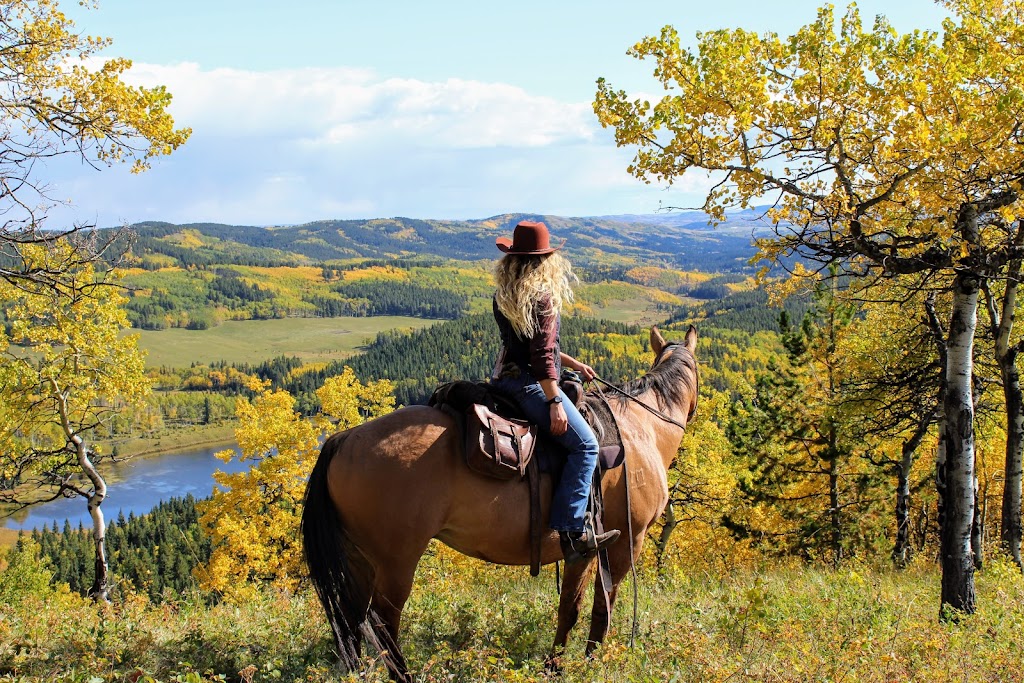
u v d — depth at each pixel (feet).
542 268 14.12
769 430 69.87
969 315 22.26
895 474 69.46
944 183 18.88
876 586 26.43
